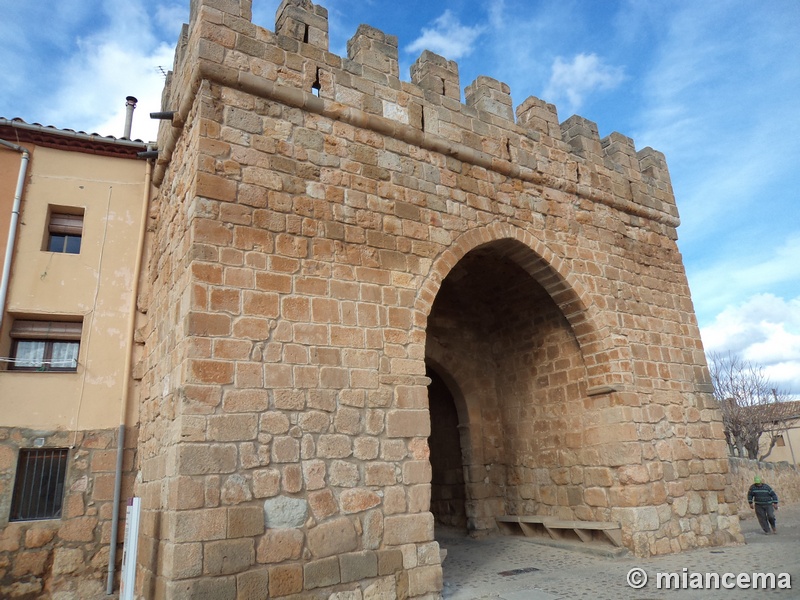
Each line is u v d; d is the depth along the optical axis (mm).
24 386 7875
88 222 8875
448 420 12367
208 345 5812
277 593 5469
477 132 9094
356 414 6500
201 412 5586
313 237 6863
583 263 9789
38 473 7758
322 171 7207
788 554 8414
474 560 8820
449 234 8156
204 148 6430
